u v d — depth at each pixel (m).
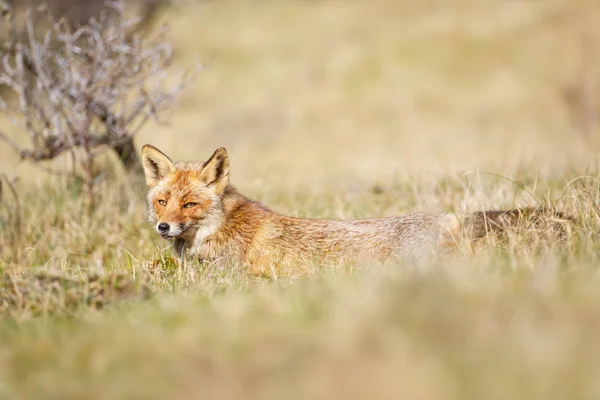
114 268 10.80
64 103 14.60
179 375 5.33
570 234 8.38
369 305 6.02
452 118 32.97
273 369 5.29
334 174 21.75
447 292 6.08
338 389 4.96
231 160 25.42
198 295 7.94
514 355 5.10
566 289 6.09
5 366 5.72
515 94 34.69
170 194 10.79
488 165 18.28
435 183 15.11
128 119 15.02
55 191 15.23
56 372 5.57
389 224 10.55
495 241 9.02
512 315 5.64
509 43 39.84
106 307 7.85
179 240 11.16
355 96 35.59
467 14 44.03
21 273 9.30
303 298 6.66
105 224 13.66
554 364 4.96
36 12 24.55
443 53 39.59
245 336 5.86
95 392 5.24
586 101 31.25
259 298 6.98
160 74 15.13
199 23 45.59
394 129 31.78
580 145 24.92
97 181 14.78
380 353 5.32
